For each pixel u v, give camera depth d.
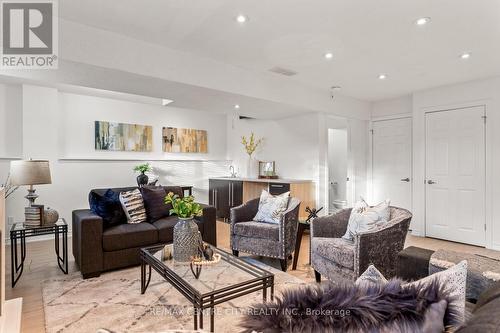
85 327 2.02
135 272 3.00
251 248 3.35
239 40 2.89
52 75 2.93
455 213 4.36
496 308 0.66
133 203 3.45
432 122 4.57
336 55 3.26
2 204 1.71
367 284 0.79
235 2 2.24
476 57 3.31
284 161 5.57
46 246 3.98
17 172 2.80
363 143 5.57
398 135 5.12
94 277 2.87
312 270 3.15
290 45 3.00
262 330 0.68
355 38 2.84
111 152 5.29
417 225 4.75
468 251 3.91
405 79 4.09
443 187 4.47
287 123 5.51
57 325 2.04
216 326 2.04
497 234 3.97
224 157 6.89
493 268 1.34
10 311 1.85
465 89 4.23
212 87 3.37
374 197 5.47
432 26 2.60
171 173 5.99
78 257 2.95
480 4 2.25
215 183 6.18
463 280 0.99
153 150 5.80
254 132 6.22
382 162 5.36
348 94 4.90
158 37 2.83
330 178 5.68
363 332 0.66
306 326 0.66
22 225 2.93
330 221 2.96
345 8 2.32
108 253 2.95
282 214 3.15
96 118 5.15
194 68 3.24
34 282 2.76
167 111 6.02
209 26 2.61
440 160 4.50
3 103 4.24
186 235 2.28
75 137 4.92
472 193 4.19
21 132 4.35
